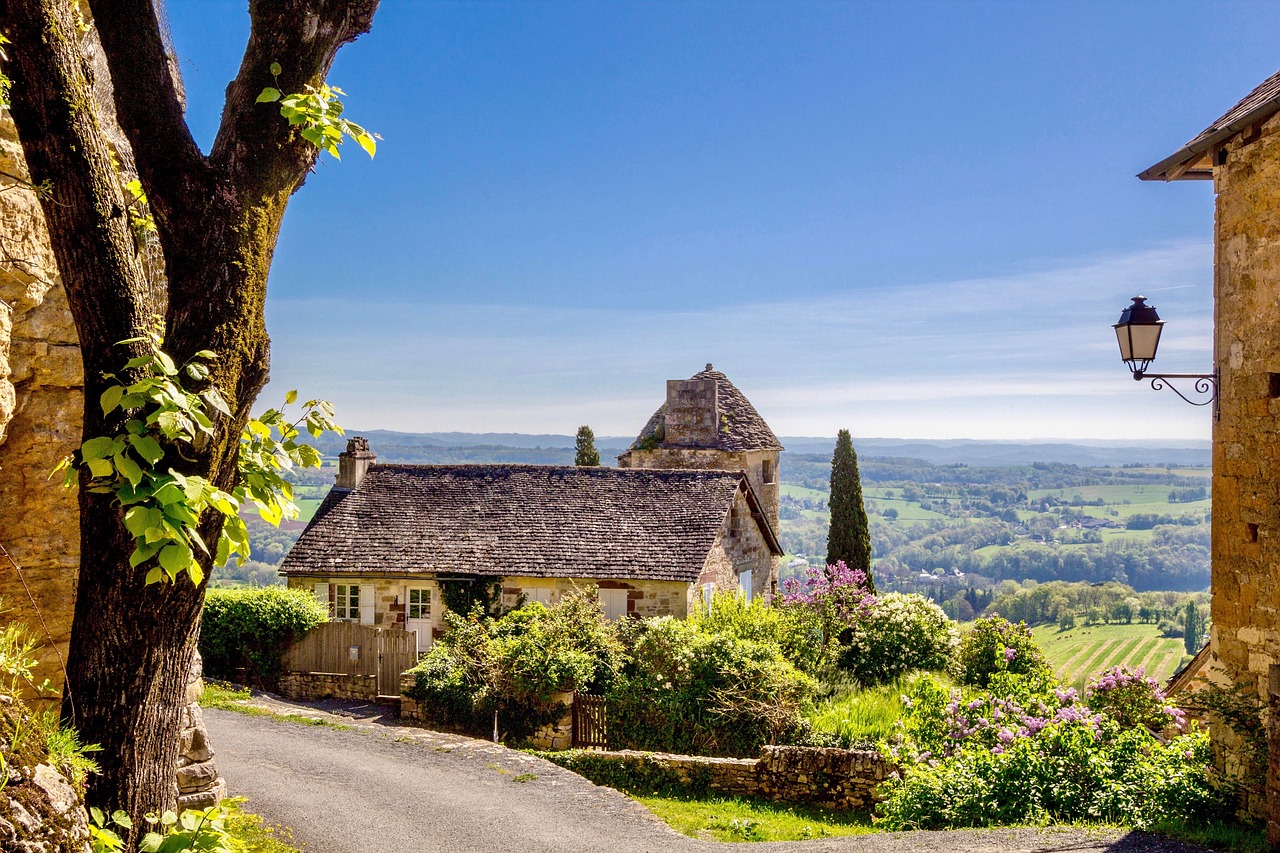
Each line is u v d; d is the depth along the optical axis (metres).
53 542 5.93
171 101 4.23
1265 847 7.07
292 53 4.37
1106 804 8.78
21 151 5.69
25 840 3.10
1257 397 8.19
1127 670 12.50
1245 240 8.38
